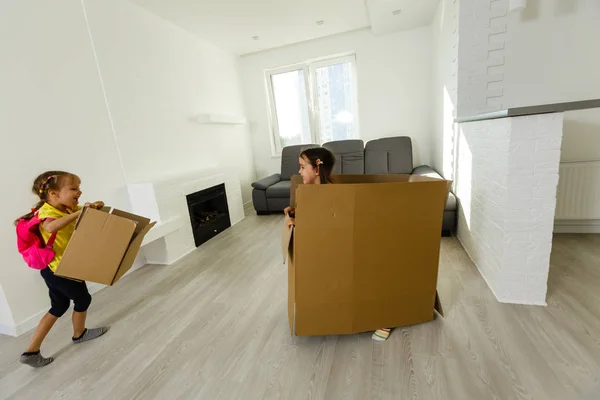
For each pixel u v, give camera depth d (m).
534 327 1.39
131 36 2.63
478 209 1.95
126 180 2.57
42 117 1.93
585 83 2.21
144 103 2.77
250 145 4.82
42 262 1.41
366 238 1.29
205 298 1.97
